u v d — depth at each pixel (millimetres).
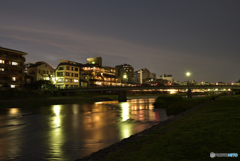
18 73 70438
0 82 63812
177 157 7688
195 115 20922
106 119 30781
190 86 86438
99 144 15328
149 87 86500
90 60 142375
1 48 65250
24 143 16078
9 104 49688
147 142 10633
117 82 132875
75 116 34656
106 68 138375
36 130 22031
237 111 20859
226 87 83625
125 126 24156
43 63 89312
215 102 40844
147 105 61031
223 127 12461
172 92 172875
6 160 11867
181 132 12055
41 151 13578
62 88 86875
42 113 39375
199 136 10578
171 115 35031
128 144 11320
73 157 12109
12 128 23438
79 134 19453
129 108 50719
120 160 7855
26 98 63719
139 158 7840
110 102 77875
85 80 110438
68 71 95438
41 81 79062
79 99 74312
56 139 17391
